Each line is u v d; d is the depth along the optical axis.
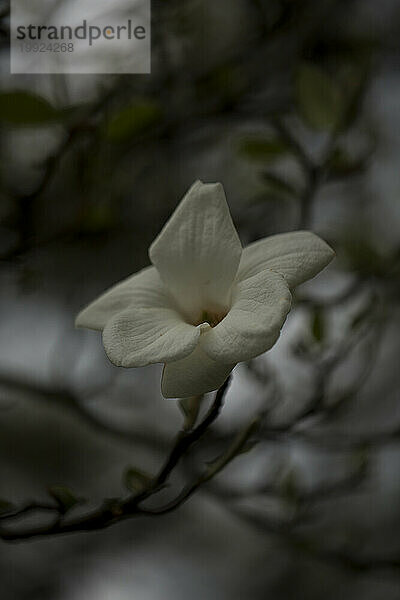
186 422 0.62
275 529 0.85
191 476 0.85
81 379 0.94
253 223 0.92
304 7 0.93
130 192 0.95
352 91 0.83
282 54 0.94
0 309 1.08
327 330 0.82
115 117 0.80
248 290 0.60
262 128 0.97
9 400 0.94
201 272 0.62
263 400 0.86
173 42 0.91
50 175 0.80
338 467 0.97
